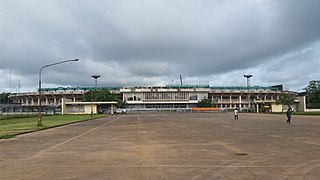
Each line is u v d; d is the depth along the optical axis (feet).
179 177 25.18
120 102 364.58
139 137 60.49
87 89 428.56
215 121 128.98
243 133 67.15
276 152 38.11
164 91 428.56
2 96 478.18
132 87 445.37
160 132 72.59
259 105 365.40
